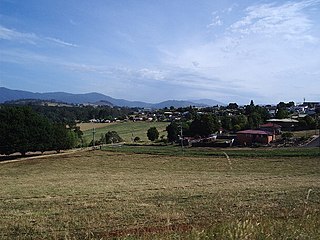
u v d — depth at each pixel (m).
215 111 176.12
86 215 16.81
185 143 93.12
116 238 8.34
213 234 6.85
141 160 67.81
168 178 42.81
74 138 94.62
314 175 43.12
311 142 79.31
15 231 13.42
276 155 62.41
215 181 37.06
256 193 24.52
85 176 49.22
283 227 7.62
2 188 33.47
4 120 76.06
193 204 19.94
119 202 21.62
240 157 63.38
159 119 173.00
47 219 15.80
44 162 69.19
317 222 8.23
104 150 82.44
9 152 75.06
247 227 6.97
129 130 139.25
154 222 14.27
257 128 99.44
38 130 78.12
